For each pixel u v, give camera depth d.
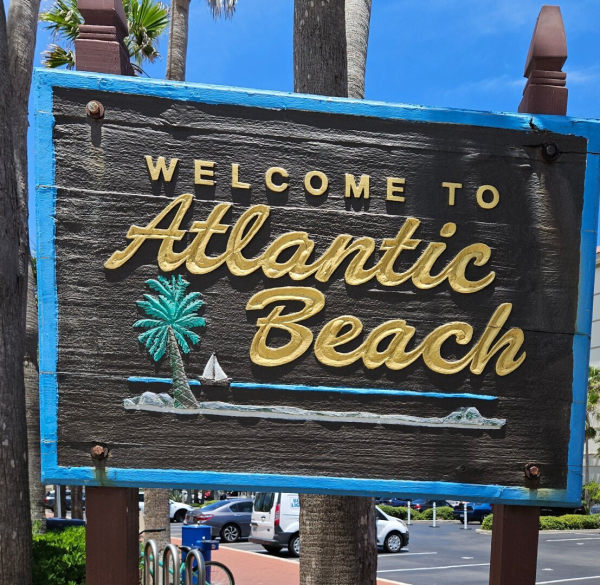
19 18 9.37
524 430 3.65
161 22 15.03
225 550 17.61
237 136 3.63
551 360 3.71
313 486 3.49
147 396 3.45
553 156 3.78
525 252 3.75
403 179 3.70
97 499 3.41
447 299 3.69
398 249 3.67
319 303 3.60
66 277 3.46
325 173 3.67
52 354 3.42
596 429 32.75
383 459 3.54
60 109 3.53
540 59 3.90
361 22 6.71
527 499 3.59
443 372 3.62
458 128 3.77
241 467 3.46
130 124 3.57
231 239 3.57
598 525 27.44
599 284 40.72
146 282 3.51
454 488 3.56
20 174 9.09
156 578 5.72
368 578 4.92
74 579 6.95
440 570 14.96
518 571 3.61
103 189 3.52
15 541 4.69
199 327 3.53
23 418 4.86
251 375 3.53
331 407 3.55
